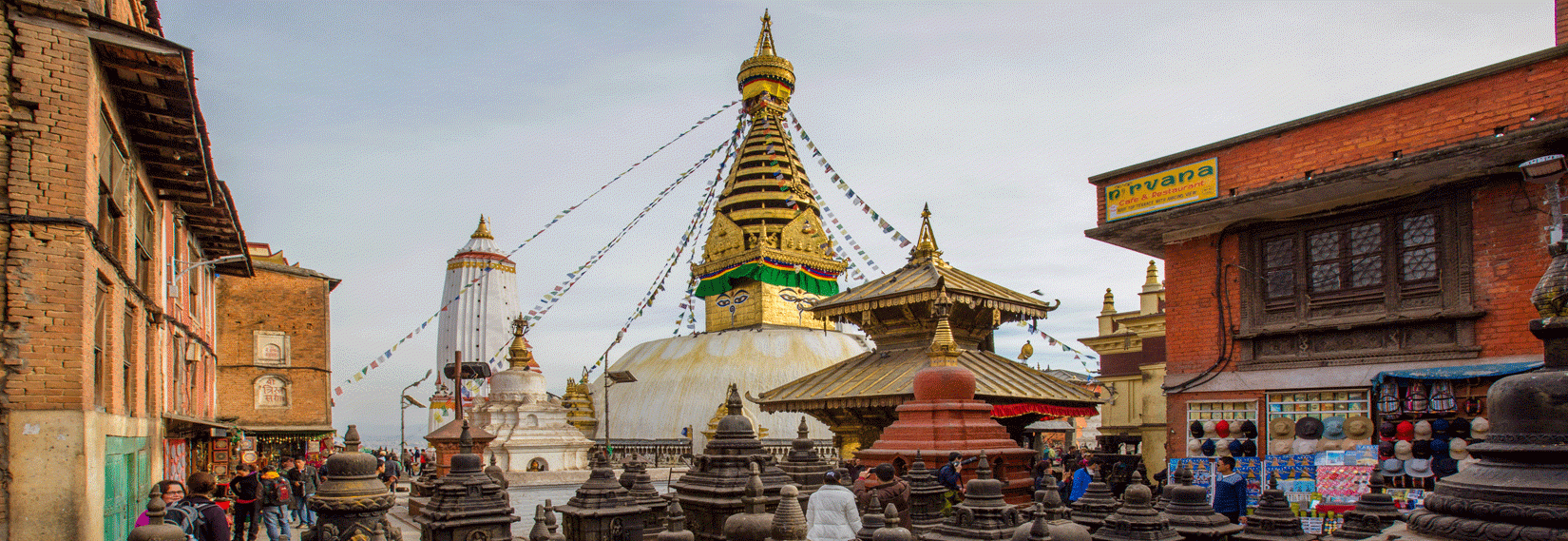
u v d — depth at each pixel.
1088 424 41.59
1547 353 4.92
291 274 38.44
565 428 31.81
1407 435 14.62
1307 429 16.17
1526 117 13.54
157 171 18.09
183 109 14.98
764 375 42.97
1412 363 15.18
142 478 16.53
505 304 64.44
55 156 11.97
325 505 9.46
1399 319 15.34
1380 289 15.80
